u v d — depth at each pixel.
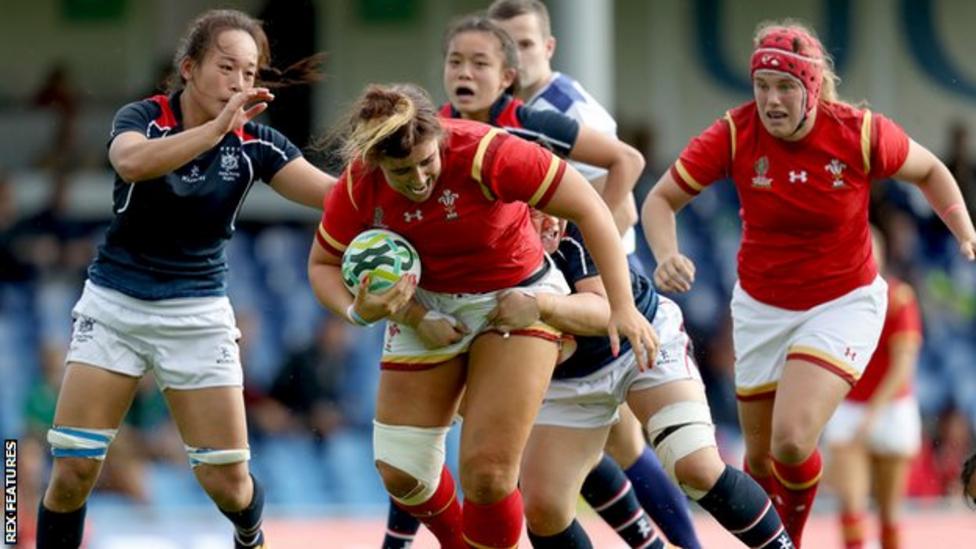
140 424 44.38
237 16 23.30
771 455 25.78
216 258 23.77
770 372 26.30
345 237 21.67
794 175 25.27
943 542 35.22
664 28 64.00
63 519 23.73
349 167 21.25
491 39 24.72
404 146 19.89
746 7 64.12
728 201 59.88
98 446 23.31
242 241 57.88
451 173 20.70
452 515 23.34
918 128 65.19
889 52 64.94
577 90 27.08
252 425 48.06
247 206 59.09
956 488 47.34
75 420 23.19
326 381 48.72
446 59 25.03
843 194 25.30
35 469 37.06
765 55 24.72
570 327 21.92
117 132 22.67
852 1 64.75
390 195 20.97
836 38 64.75
